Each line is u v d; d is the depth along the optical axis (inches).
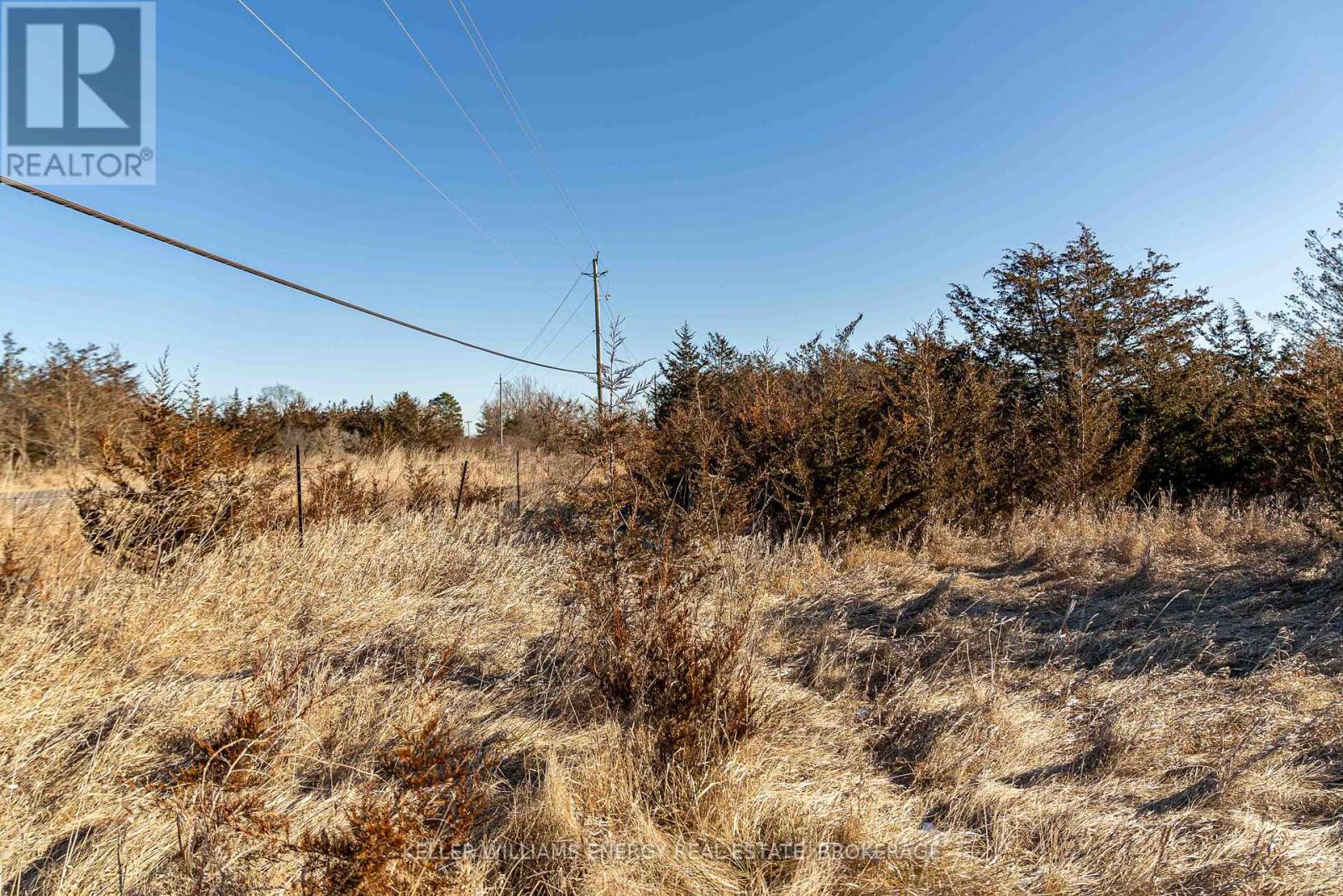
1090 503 425.4
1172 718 161.6
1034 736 159.5
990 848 117.6
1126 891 105.3
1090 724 164.2
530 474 666.2
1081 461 436.8
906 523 387.2
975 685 183.8
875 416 427.8
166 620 205.9
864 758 156.1
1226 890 103.1
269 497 332.5
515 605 261.6
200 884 97.2
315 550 287.4
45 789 125.5
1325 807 127.6
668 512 191.2
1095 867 112.1
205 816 108.1
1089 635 220.4
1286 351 430.3
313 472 500.7
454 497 510.0
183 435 268.4
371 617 239.6
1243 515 361.7
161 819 116.4
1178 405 479.2
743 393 534.3
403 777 114.7
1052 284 584.4
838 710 180.7
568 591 255.6
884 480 390.0
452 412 1572.3
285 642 208.4
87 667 174.4
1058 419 470.0
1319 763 140.9
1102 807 130.7
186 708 159.9
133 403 410.3
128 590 214.5
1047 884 107.7
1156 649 203.9
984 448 439.8
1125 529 355.3
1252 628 214.1
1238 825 121.5
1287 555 285.7
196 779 116.3
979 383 473.1
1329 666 180.5
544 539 362.3
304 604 239.1
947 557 353.4
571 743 152.2
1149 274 581.9
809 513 375.9
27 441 427.2
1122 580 277.7
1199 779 137.6
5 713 140.3
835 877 111.2
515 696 181.9
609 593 179.2
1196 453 460.4
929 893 106.7
